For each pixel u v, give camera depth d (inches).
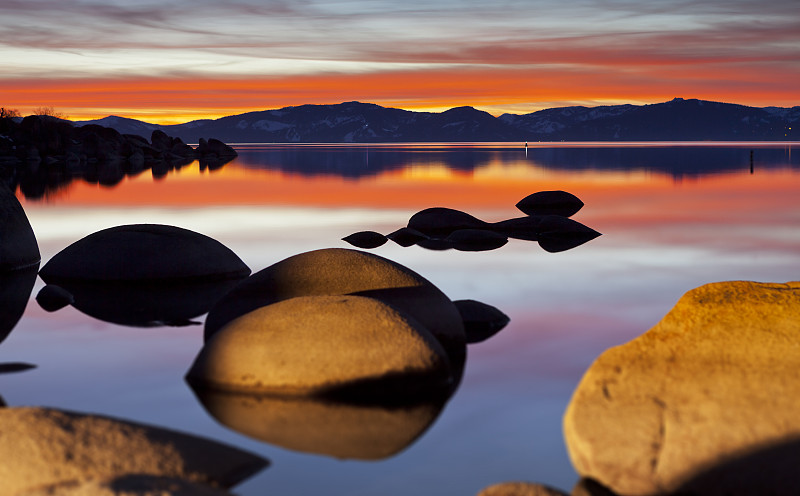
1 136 1985.7
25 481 133.7
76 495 119.6
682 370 169.0
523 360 246.7
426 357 209.5
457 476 161.0
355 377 201.8
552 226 556.4
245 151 3336.6
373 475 160.6
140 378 224.1
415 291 259.0
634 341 182.1
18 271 391.9
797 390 158.6
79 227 578.6
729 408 154.5
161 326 290.0
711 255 454.3
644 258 445.4
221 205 759.7
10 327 287.1
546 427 189.0
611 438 151.3
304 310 215.5
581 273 398.6
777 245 490.0
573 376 229.6
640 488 143.7
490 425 189.9
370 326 210.7
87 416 154.3
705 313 187.9
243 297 262.2
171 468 144.4
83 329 284.5
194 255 374.6
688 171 1330.0
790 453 141.7
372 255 277.7
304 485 154.7
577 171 1386.6
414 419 192.7
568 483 157.8
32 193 911.7
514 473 163.2
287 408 196.4
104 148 2079.2
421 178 1214.3
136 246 373.7
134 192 927.0
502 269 410.6
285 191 946.7
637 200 801.6
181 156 2452.0
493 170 1450.5
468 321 289.7
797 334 177.5
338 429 185.0
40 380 223.9
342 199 835.4
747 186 975.6
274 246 486.3
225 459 156.3
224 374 208.4
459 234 517.7
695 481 141.4
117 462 140.9
